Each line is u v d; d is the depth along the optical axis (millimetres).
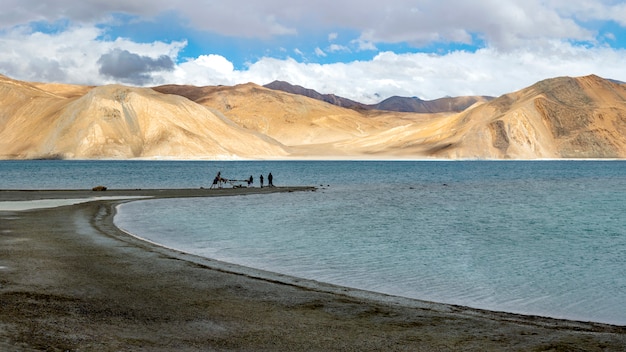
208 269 17094
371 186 79562
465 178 108250
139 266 17016
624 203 51562
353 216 37906
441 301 14922
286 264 19891
